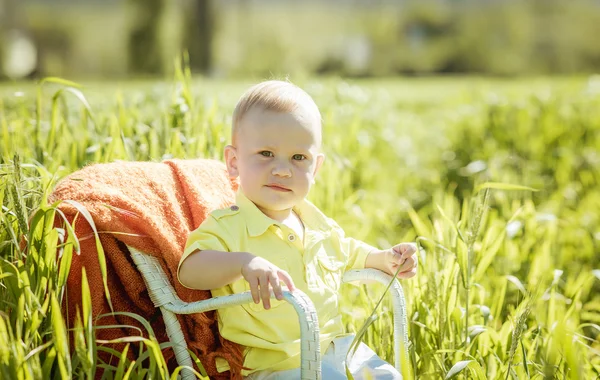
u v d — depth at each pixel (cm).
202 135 374
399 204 614
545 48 3803
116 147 356
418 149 825
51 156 358
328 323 251
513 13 3856
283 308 243
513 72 3612
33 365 201
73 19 4497
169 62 3403
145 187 257
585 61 3775
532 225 446
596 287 444
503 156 669
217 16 3650
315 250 260
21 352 199
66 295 230
